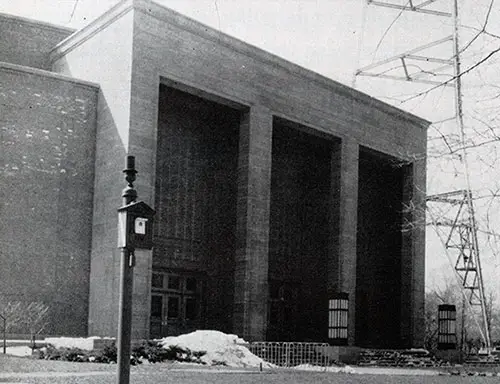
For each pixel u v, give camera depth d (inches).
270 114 1585.9
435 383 834.2
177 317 1483.8
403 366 1503.4
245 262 1492.4
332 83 1732.3
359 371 1177.4
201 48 1460.4
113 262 1302.9
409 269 1979.6
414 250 1985.7
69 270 1337.4
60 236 1339.8
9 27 1628.9
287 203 1765.5
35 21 1649.9
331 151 1800.0
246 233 1503.4
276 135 1764.3
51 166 1352.1
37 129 1350.9
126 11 1366.9
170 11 1400.1
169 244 1478.8
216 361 1056.8
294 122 1642.5
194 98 1552.7
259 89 1566.2
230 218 1584.6
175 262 1482.5
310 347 1456.7
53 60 1600.6
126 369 384.8
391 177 2070.6
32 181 1331.2
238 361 1077.1
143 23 1365.7
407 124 1972.2
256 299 1491.1
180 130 1534.2
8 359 875.4
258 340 1481.3
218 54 1492.4
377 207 2043.6
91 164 1391.5
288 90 1633.9
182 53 1424.7
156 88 1370.6
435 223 581.0
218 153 1595.7
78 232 1358.3
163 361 1014.4
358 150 1812.3
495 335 3152.1
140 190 1316.4
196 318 1514.5
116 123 1353.3
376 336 1963.6
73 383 596.7
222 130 1610.5
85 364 850.1
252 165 1530.5
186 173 1530.5
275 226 1729.8
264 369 975.6
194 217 1531.7
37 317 1259.8
